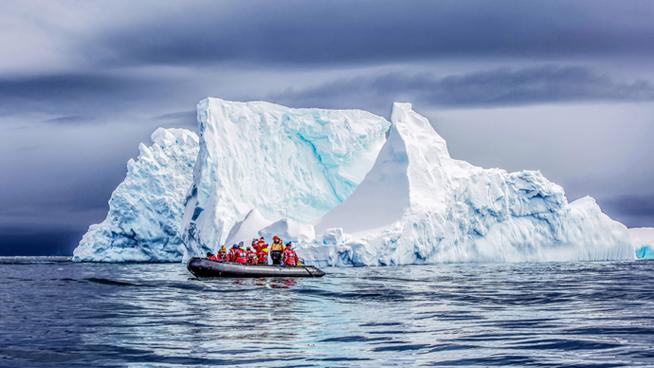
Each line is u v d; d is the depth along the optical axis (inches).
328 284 1807.3
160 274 2568.9
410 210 2942.9
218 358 801.6
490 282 1886.1
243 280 1935.3
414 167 3083.2
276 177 3735.2
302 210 3708.2
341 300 1416.1
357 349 854.5
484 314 1178.0
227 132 3698.3
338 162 3764.8
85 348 863.1
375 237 2849.4
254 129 3772.1
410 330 999.6
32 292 1669.5
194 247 3737.7
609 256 3437.5
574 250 3361.2
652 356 796.6
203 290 1660.9
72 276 2496.3
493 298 1445.6
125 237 4729.3
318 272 2106.3
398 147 3115.2
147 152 4753.9
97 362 783.1
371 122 3912.4
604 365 749.9
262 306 1309.1
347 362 779.4
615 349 837.2
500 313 1190.3
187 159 4783.5
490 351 832.9
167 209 4635.8
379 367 754.2
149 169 4699.8
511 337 928.3
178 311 1233.4
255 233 3137.3
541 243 3309.5
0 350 851.4
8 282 2101.4
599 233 3444.9
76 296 1542.8
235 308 1277.1
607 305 1305.4
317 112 3846.0
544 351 830.5
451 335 951.0
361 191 3115.2
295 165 3791.8
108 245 4776.1
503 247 3218.5
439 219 3011.8
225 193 3545.8
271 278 2005.4
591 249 3403.1
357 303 1360.7
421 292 1574.8
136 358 803.4
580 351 828.0
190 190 3922.2
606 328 1000.9
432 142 3262.8
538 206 3331.7
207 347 870.4
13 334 971.9
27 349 856.9
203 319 1125.7
